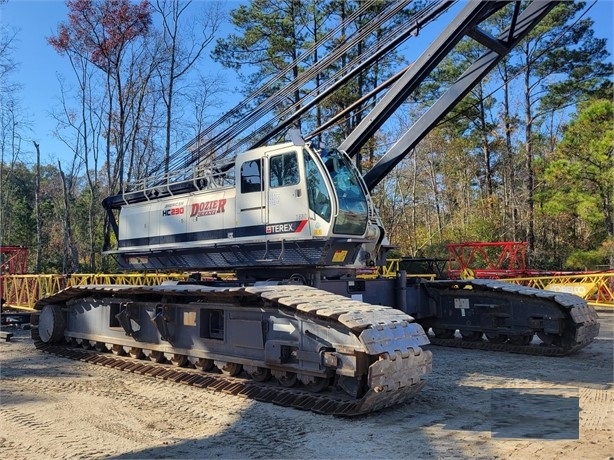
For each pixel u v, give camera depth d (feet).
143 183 38.11
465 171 145.89
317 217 27.96
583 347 32.27
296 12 92.38
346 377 20.84
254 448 16.85
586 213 88.69
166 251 35.29
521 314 32.94
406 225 142.61
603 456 15.48
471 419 19.53
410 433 17.99
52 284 56.13
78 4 85.71
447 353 33.45
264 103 38.75
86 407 21.93
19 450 16.98
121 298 31.96
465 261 81.15
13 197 146.30
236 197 31.14
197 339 26.86
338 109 90.38
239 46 92.48
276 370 22.81
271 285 26.12
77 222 134.21
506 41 32.83
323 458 15.88
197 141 42.98
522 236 113.70
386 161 34.76
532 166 110.63
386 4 80.89
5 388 25.35
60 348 35.29
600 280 56.80
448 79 101.09
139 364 29.43
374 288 32.53
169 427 19.19
